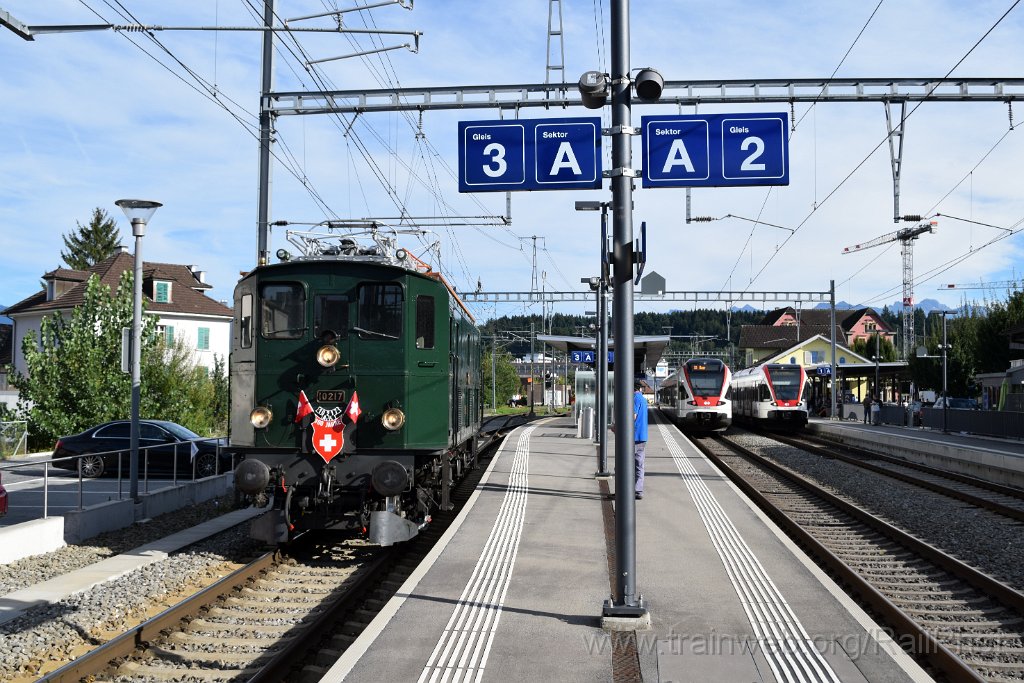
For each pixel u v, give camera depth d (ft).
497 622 23.38
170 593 29.73
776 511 44.24
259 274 35.91
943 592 29.25
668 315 407.44
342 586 30.78
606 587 27.17
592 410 77.66
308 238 40.29
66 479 67.51
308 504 34.91
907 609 27.32
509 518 39.75
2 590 30.96
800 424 122.83
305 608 27.68
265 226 56.65
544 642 21.67
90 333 87.51
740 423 150.41
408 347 35.35
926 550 34.40
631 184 24.32
